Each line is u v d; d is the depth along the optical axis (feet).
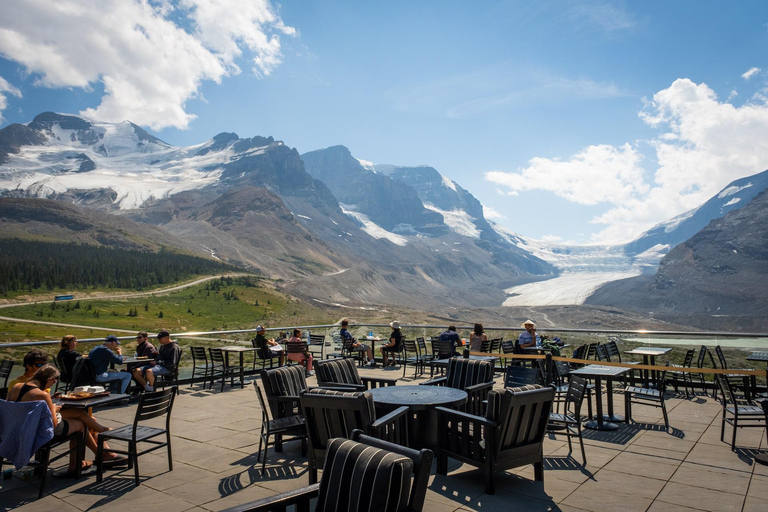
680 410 25.54
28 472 16.57
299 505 9.04
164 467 17.15
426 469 7.82
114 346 30.86
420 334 52.34
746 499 13.78
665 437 20.38
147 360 31.65
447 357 37.52
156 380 32.89
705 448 18.78
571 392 18.17
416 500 7.73
